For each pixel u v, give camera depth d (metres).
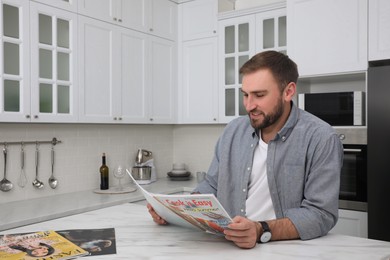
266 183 1.43
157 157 3.80
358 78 2.81
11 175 2.58
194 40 3.50
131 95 3.11
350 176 2.51
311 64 2.67
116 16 2.96
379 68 2.29
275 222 1.18
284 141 1.39
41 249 1.08
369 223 2.31
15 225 2.02
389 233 2.23
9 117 2.26
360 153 2.45
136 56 3.15
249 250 1.09
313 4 2.66
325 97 2.61
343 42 2.54
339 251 1.08
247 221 1.10
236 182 1.51
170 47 3.52
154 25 3.34
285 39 2.99
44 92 2.48
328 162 1.29
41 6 2.42
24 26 2.33
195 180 3.65
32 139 2.69
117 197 2.75
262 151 1.46
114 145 3.34
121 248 1.11
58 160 2.87
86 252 1.06
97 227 1.34
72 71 2.63
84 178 3.07
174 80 3.56
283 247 1.12
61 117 2.56
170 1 3.51
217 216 1.06
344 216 2.52
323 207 1.24
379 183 2.27
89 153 3.12
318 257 1.03
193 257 1.03
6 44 2.26
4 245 1.12
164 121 3.45
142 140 3.62
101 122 2.85
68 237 1.21
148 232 1.28
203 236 1.23
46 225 1.38
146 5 3.24
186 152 3.91
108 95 2.91
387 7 2.38
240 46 3.25
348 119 2.52
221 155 1.56
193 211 1.09
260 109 1.27
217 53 3.36
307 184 1.32
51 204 2.49
